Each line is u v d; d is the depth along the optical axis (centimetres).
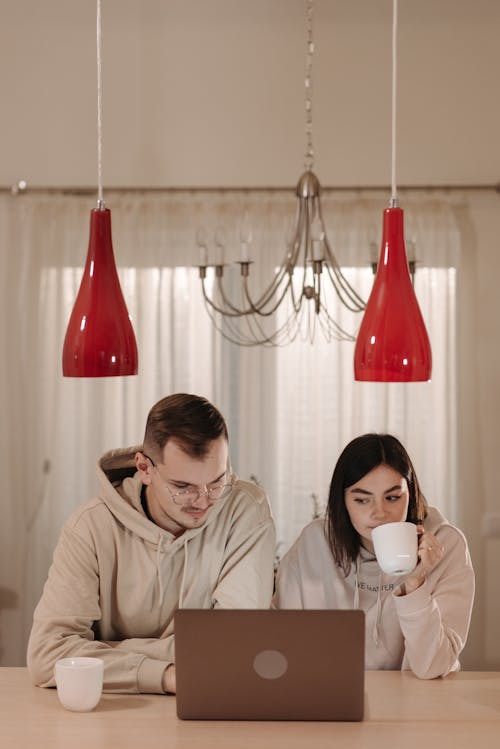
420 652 206
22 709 185
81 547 205
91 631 205
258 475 393
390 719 180
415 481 230
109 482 209
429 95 405
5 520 399
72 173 405
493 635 399
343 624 177
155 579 205
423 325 178
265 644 178
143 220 398
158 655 199
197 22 404
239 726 176
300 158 404
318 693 178
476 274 405
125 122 406
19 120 405
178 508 196
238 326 395
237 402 396
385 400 393
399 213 179
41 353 399
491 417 404
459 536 232
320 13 404
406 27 404
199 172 405
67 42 405
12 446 400
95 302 179
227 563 210
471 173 404
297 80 404
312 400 394
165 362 395
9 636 395
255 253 397
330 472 394
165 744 166
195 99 405
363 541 233
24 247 400
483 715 182
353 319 394
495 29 403
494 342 405
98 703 187
